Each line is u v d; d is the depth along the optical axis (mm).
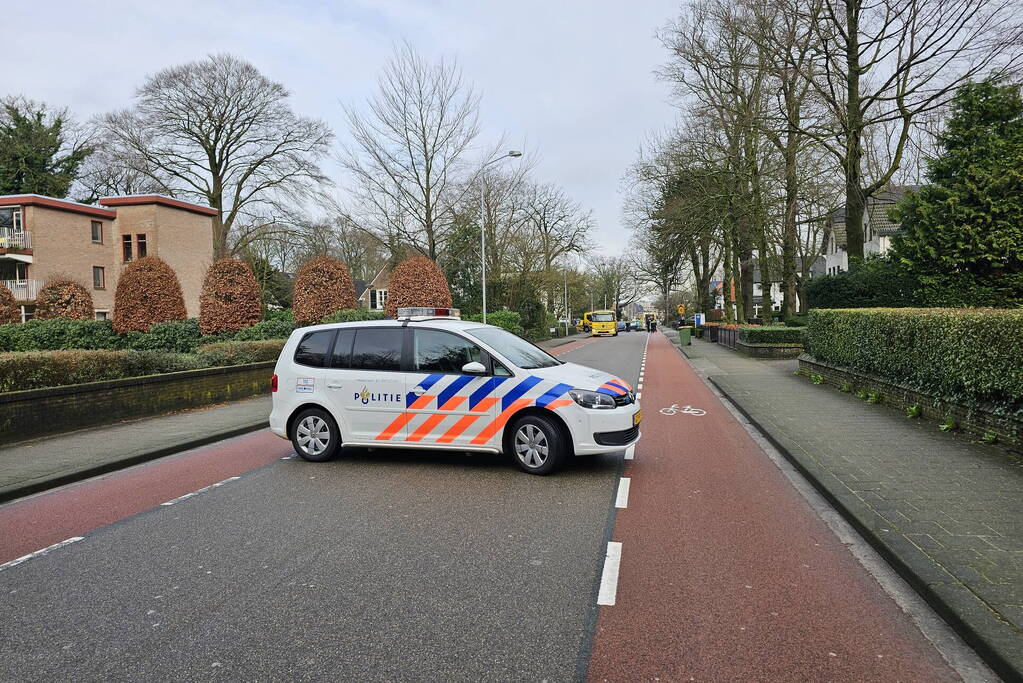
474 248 38031
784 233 27906
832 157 24875
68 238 32969
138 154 35156
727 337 34156
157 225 34844
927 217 17922
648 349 36312
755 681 3047
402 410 7473
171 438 9203
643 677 3080
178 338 19625
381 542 4984
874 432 8898
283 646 3408
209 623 3684
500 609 3818
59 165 40344
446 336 7539
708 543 4934
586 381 7172
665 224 30438
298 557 4691
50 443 8867
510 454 7910
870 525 4984
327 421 7789
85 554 4840
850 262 23609
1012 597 3684
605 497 6199
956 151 18312
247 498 6301
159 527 5461
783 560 4574
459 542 4965
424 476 7051
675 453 8273
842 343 14219
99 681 3100
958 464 6906
